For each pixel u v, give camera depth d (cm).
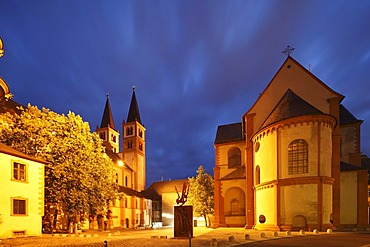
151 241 1894
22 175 2369
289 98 3164
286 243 1681
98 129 9619
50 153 2839
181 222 2119
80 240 2014
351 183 3047
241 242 1758
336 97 3131
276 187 2709
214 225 3950
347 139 3716
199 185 5153
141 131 10125
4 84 3053
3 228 2133
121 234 2967
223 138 4450
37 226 2453
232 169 4228
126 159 9550
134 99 10344
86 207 2911
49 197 2767
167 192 9456
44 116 3056
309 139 2664
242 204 3841
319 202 2508
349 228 2878
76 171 2873
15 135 2781
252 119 3550
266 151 2947
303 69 3384
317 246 1535
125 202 6700
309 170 2603
